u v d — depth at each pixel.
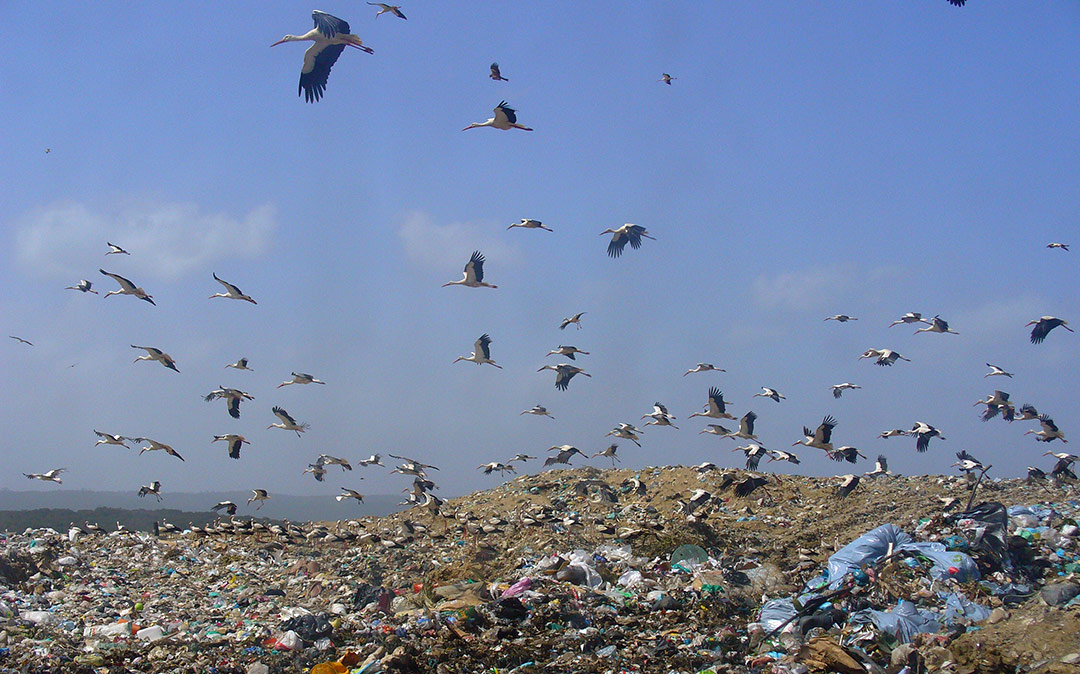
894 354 28.81
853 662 13.16
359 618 18.31
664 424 27.94
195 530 28.75
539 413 29.80
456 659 14.60
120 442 25.45
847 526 24.05
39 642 15.80
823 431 21.97
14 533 31.34
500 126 19.59
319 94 15.40
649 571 19.88
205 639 16.67
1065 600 14.25
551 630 15.94
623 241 21.84
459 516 30.58
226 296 25.59
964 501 24.62
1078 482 27.17
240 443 25.20
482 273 22.98
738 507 27.47
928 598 15.59
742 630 15.91
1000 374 26.92
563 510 29.20
